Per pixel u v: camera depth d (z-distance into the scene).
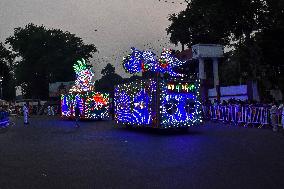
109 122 31.00
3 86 82.56
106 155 11.91
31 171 9.39
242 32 32.38
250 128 21.14
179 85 19.27
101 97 33.75
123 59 21.92
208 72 43.31
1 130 25.19
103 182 7.90
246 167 9.14
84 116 33.12
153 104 19.36
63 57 77.50
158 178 8.12
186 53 42.38
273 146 13.02
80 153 12.57
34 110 63.31
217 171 8.72
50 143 16.02
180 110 19.23
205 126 23.31
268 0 29.70
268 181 7.57
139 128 23.48
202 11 34.44
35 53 78.25
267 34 29.33
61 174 8.91
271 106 20.44
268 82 31.14
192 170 8.93
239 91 32.84
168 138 16.84
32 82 79.19
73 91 35.97
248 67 33.09
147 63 21.52
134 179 8.11
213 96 36.47
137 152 12.40
